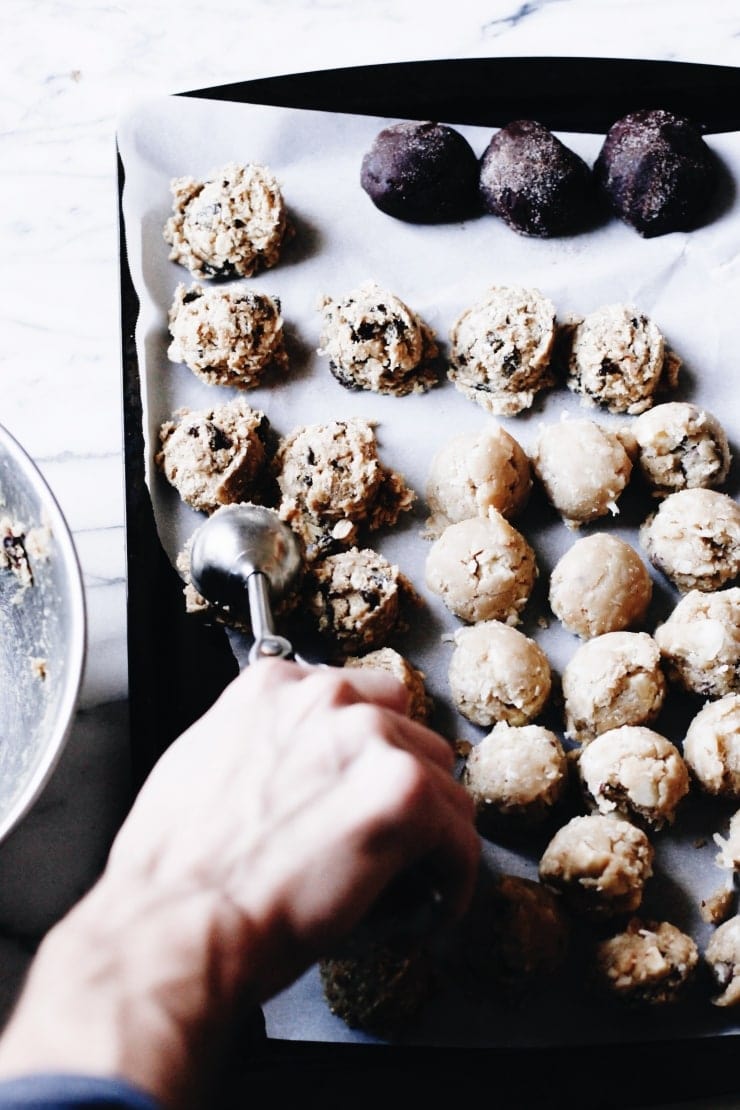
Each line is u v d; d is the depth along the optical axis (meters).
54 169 0.83
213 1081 0.54
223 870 0.58
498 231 0.81
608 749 0.71
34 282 0.81
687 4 0.86
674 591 0.77
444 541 0.75
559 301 0.80
